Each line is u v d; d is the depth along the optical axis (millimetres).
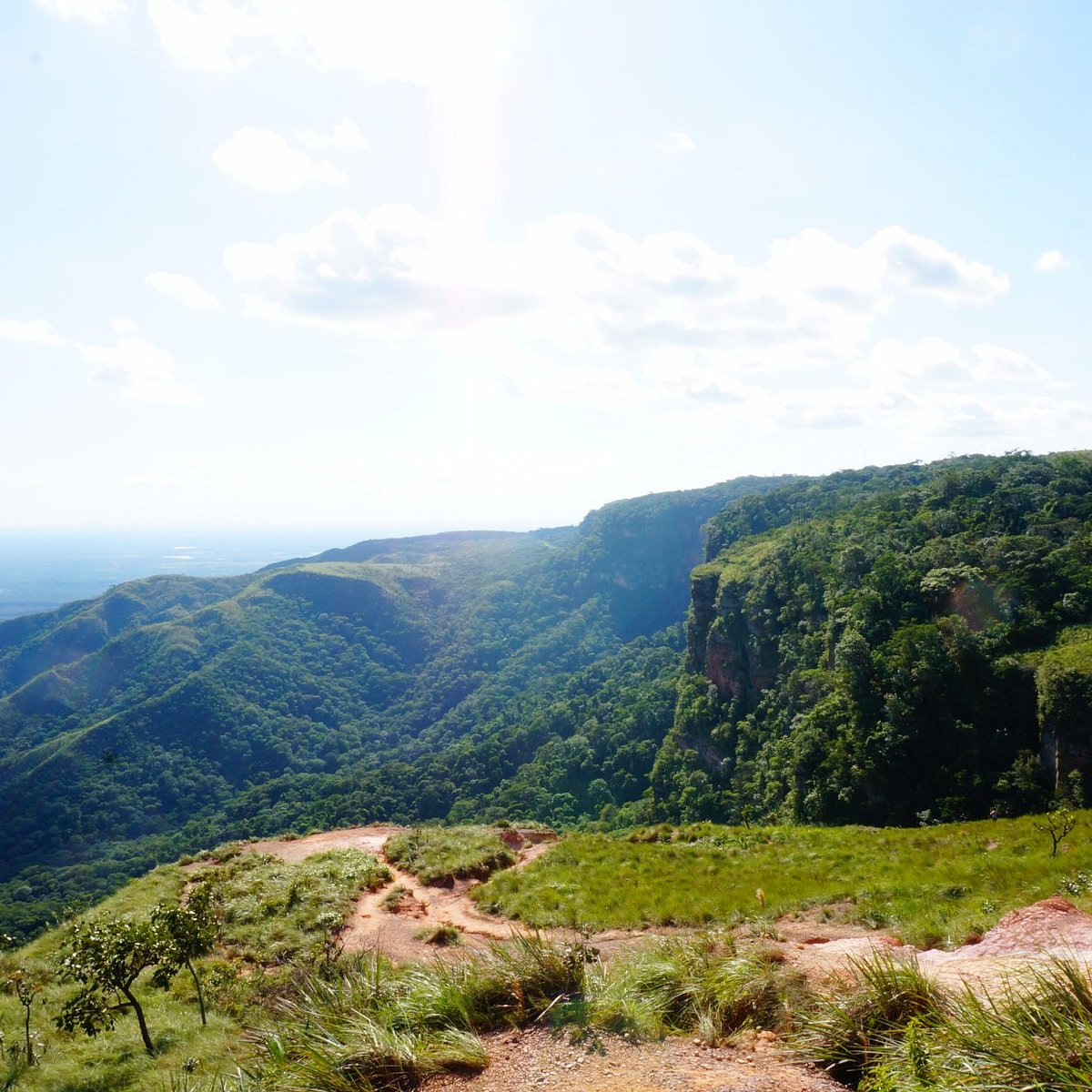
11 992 13594
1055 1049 3623
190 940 11508
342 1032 5316
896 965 5414
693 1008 5641
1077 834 16641
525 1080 4586
